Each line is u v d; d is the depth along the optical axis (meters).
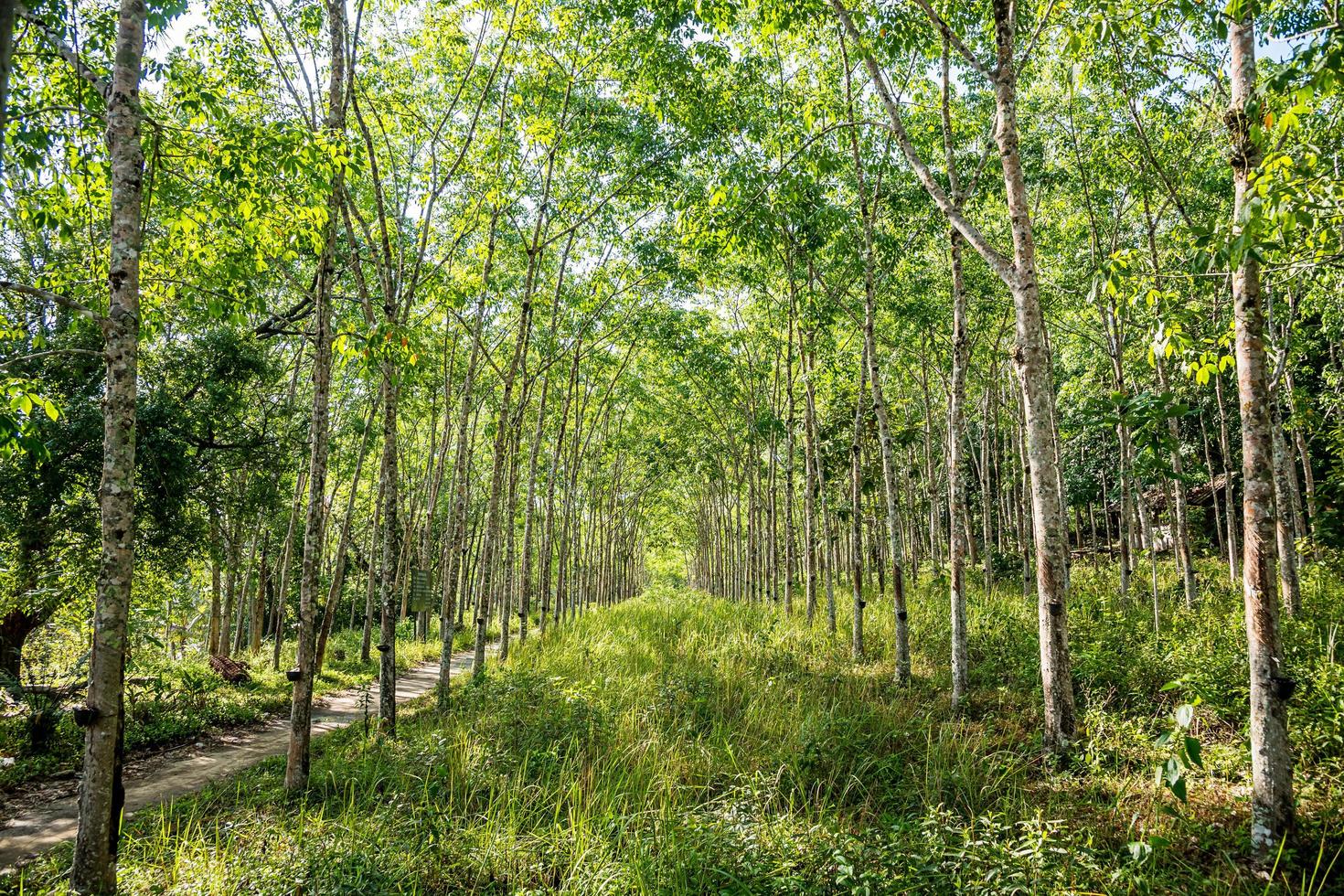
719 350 19.69
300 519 23.45
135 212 4.72
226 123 5.53
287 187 6.11
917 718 8.20
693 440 26.22
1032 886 4.22
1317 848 4.46
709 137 11.93
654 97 11.49
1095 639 9.72
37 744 8.57
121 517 4.58
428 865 5.11
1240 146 4.77
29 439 5.12
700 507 41.84
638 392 23.91
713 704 8.95
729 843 5.07
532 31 10.75
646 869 4.79
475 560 34.59
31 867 5.43
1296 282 8.52
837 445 18.84
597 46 11.34
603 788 6.43
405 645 21.34
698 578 56.69
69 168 5.98
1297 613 9.44
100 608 4.51
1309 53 3.61
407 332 6.97
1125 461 12.48
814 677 10.42
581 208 13.38
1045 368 6.75
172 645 17.42
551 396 22.66
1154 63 9.94
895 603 10.08
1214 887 4.30
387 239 8.71
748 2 8.39
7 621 10.37
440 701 10.27
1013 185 6.77
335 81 7.37
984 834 4.79
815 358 16.03
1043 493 6.64
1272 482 4.70
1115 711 7.39
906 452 21.72
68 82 5.71
